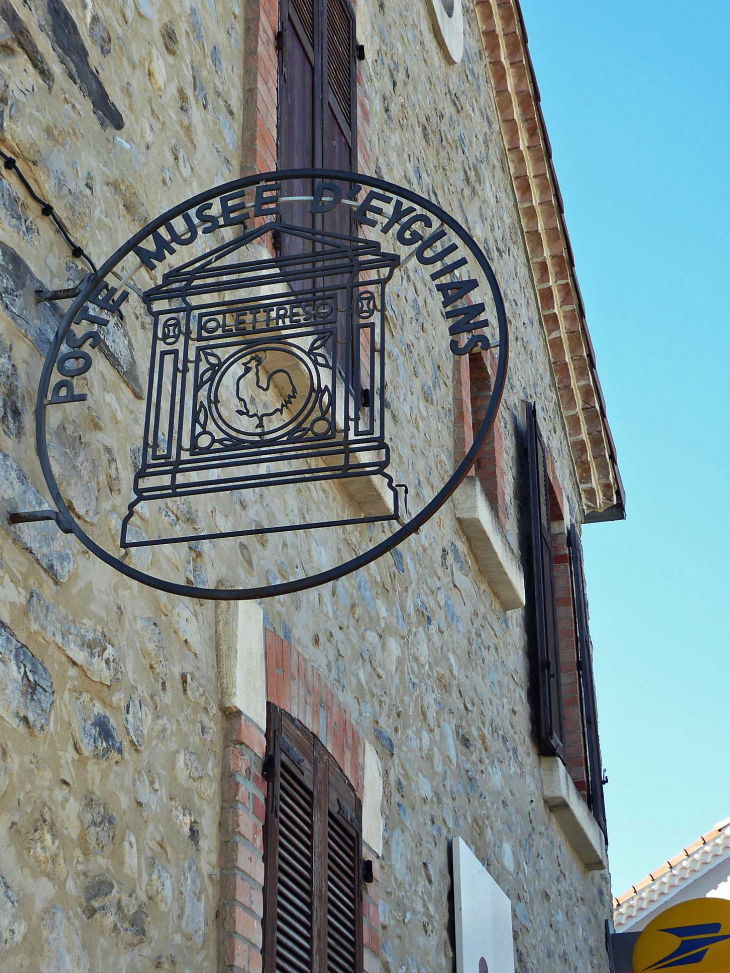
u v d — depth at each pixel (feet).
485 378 28.40
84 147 12.25
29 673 9.73
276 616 14.75
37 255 11.09
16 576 9.84
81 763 10.24
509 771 24.91
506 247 33.17
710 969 26.40
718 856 55.88
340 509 17.78
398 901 17.37
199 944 11.52
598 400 38.17
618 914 55.98
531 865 25.43
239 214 15.48
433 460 22.86
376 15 23.94
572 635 33.65
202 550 13.23
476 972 19.62
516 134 34.32
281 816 13.58
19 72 11.23
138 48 13.82
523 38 33.60
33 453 10.46
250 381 15.17
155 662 11.75
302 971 13.46
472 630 24.00
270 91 17.24
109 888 10.26
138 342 12.75
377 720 17.78
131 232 12.96
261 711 13.30
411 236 10.85
